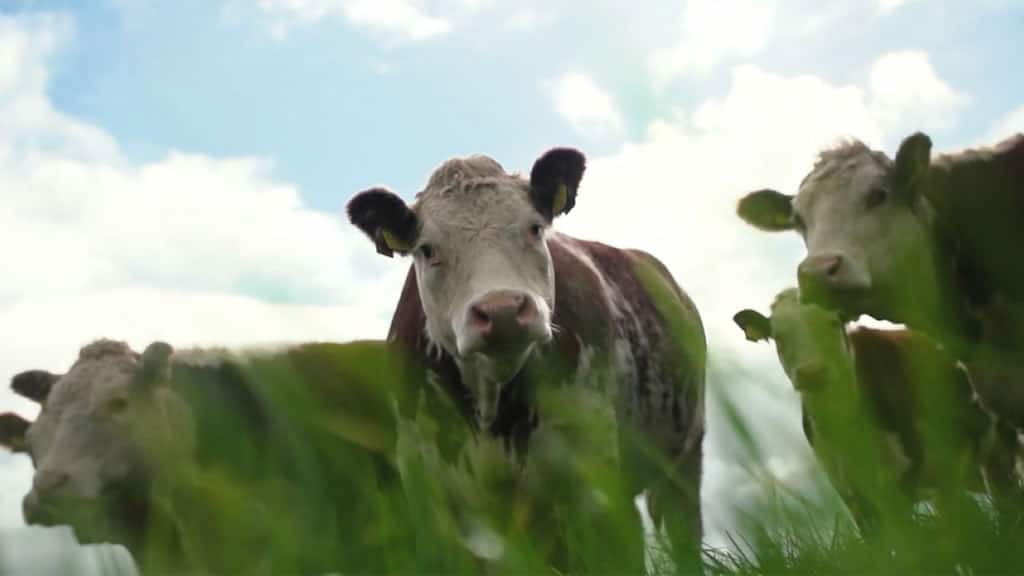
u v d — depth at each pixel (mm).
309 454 2854
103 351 8016
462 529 4055
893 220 6590
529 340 5395
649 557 3066
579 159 5988
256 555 4426
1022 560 2324
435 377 6156
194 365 7691
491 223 5824
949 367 2463
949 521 2355
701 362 3605
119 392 7680
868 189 6621
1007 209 6594
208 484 5270
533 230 5875
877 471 2541
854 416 2635
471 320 5438
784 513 2109
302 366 6277
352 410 6203
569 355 6125
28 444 7828
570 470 5754
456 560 3410
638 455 6867
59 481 7410
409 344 6305
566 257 6625
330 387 6227
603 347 6359
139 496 7648
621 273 7340
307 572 2992
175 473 5965
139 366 7754
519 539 3744
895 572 2326
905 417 7965
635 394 6844
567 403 6086
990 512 2809
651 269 7805
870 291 6523
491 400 5988
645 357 7004
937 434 2363
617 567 3053
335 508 3105
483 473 6004
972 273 6691
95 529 7520
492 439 6051
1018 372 6496
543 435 6043
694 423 7738
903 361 8242
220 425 7234
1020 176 6613
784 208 7527
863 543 2420
